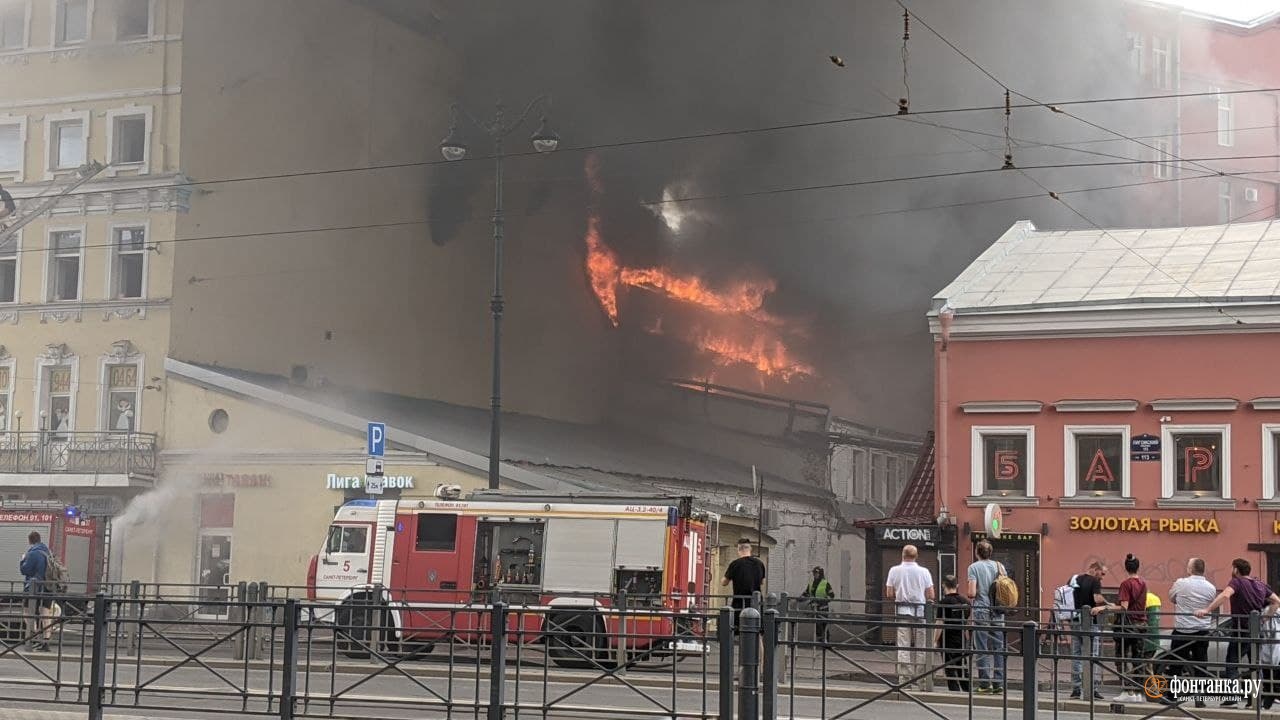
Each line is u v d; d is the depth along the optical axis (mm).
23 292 45406
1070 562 32562
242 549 42469
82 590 38812
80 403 44594
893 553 34344
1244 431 31391
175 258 44500
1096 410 32594
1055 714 14703
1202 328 31906
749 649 12492
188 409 43656
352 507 28188
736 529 43938
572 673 20984
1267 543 30859
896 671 17984
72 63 45781
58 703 14867
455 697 17781
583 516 26641
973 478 33562
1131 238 37938
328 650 26516
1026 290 34750
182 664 14562
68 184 45125
